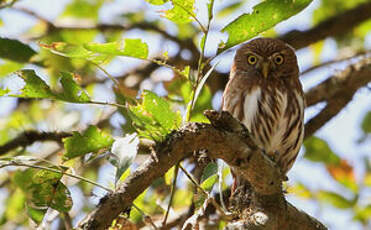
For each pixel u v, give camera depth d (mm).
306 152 14094
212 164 7938
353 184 13383
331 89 13617
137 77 14320
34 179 7645
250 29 7383
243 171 7500
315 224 8852
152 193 11062
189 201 11125
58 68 10797
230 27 7312
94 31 15242
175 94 9484
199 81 7387
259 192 7957
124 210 7148
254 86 11383
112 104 7449
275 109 11203
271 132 11164
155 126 7059
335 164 13750
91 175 11922
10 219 11617
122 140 6812
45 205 7703
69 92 7371
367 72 13547
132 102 7848
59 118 13531
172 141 6844
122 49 7230
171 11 7168
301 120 11492
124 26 15172
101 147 7730
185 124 6965
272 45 11656
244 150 7094
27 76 7262
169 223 10391
